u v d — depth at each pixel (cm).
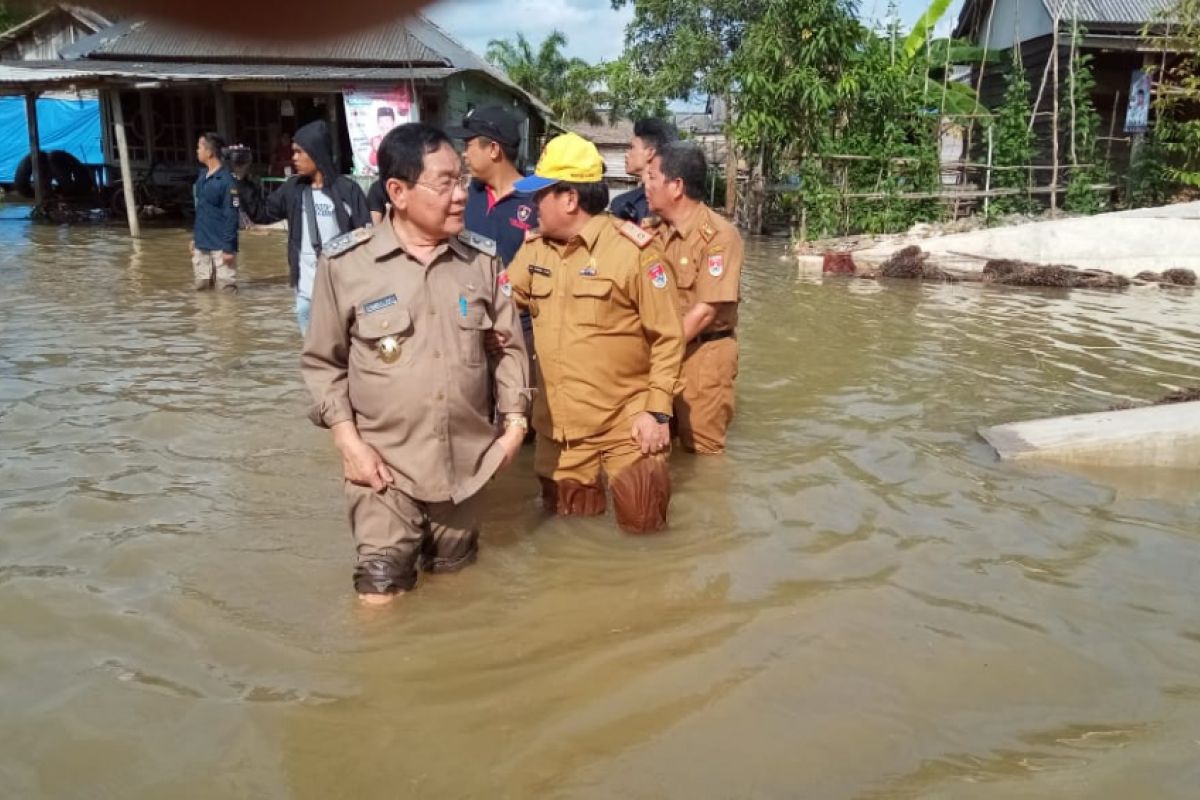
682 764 245
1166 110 1664
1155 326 921
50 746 250
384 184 335
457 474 348
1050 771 244
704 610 332
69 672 286
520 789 235
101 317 862
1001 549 389
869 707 273
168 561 364
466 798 232
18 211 1988
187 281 1099
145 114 2084
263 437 520
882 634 316
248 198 750
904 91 1598
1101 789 237
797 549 386
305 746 251
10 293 986
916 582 356
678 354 406
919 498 446
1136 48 1745
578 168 396
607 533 405
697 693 279
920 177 1596
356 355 341
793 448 519
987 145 1677
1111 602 343
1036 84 1905
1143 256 1251
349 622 321
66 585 342
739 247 489
